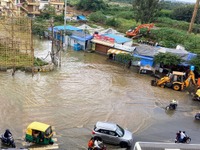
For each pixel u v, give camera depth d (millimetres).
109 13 102875
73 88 33156
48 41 56531
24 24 37906
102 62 45594
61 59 45188
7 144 20344
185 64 39844
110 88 34312
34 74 36719
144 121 26422
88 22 81375
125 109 28672
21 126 23453
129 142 21547
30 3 79375
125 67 43125
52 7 83312
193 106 31203
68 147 20875
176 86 35500
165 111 29188
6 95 29438
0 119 24344
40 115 25688
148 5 74688
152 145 13281
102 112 27453
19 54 38375
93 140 20375
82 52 50812
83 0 106625
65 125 24281
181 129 25484
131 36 61281
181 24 84250
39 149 20234
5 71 36625
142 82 37562
